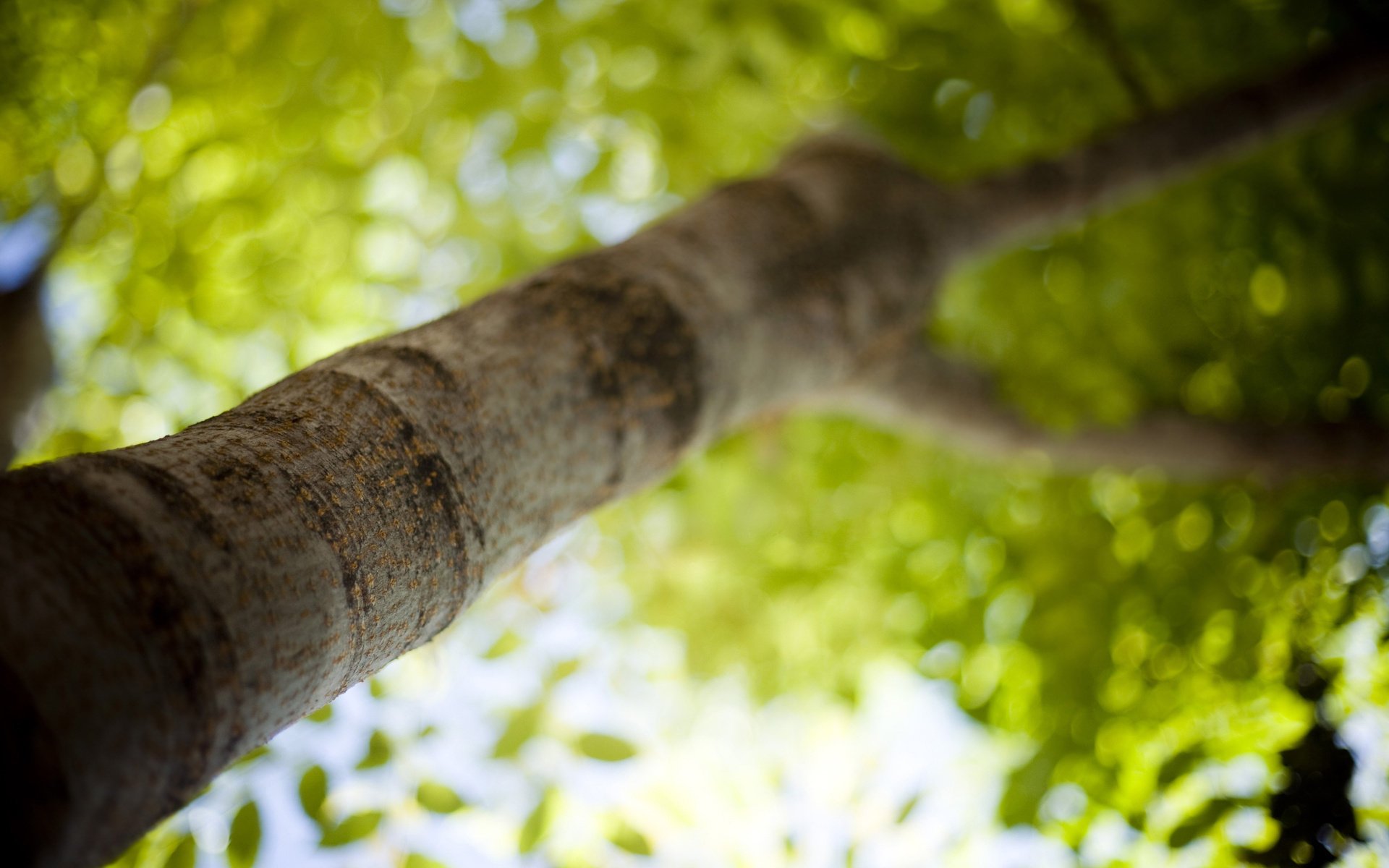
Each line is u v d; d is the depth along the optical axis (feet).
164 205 9.38
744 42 9.83
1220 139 9.30
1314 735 6.27
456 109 9.59
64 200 9.02
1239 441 11.31
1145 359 12.25
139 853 6.01
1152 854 9.02
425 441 3.14
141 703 2.05
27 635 1.92
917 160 10.83
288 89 9.79
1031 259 12.41
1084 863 9.27
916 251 6.61
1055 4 10.57
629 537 12.55
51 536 2.07
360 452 2.92
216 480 2.49
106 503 2.21
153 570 2.17
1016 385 10.57
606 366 3.96
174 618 2.16
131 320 9.59
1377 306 11.93
